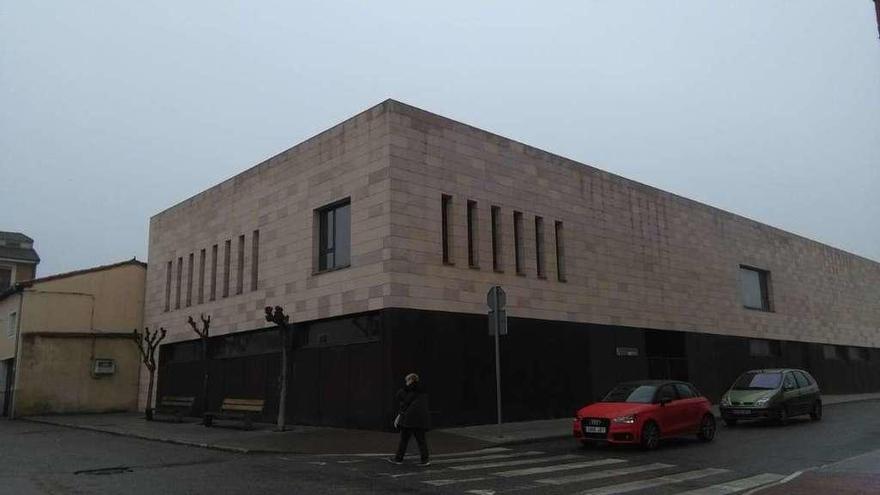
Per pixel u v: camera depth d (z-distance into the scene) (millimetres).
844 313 43062
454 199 20453
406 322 18484
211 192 27484
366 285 19141
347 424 19109
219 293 25984
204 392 23266
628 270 26719
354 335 19672
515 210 22422
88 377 30562
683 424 15781
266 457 13992
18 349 29250
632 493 9867
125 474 11711
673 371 28094
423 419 12836
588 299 24547
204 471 11945
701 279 30875
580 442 16250
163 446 16344
